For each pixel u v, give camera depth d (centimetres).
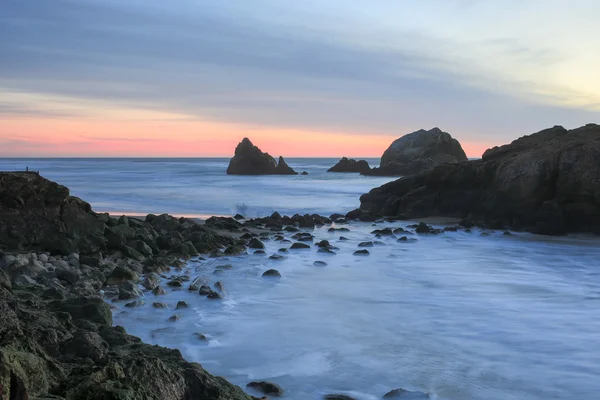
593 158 2312
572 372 812
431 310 1148
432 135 9281
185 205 3781
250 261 1712
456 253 1914
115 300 1176
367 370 813
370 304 1195
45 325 739
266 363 838
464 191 2883
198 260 1717
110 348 749
